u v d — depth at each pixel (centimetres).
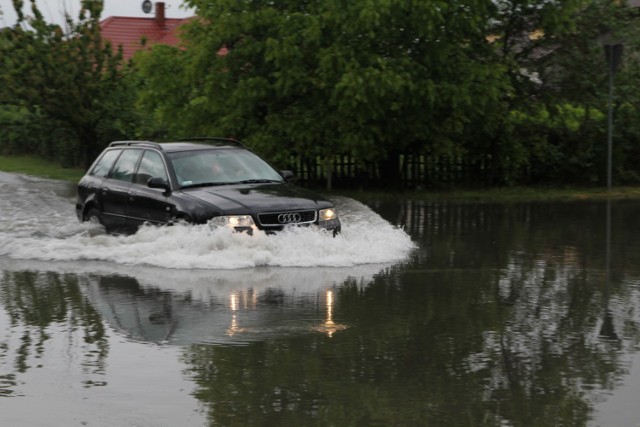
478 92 2377
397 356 801
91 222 1617
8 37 3159
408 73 2283
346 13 2284
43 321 947
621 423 624
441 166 2644
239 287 1131
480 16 2414
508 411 648
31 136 3812
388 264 1338
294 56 2338
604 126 2655
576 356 802
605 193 2484
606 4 2612
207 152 1509
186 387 706
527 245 1544
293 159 2503
